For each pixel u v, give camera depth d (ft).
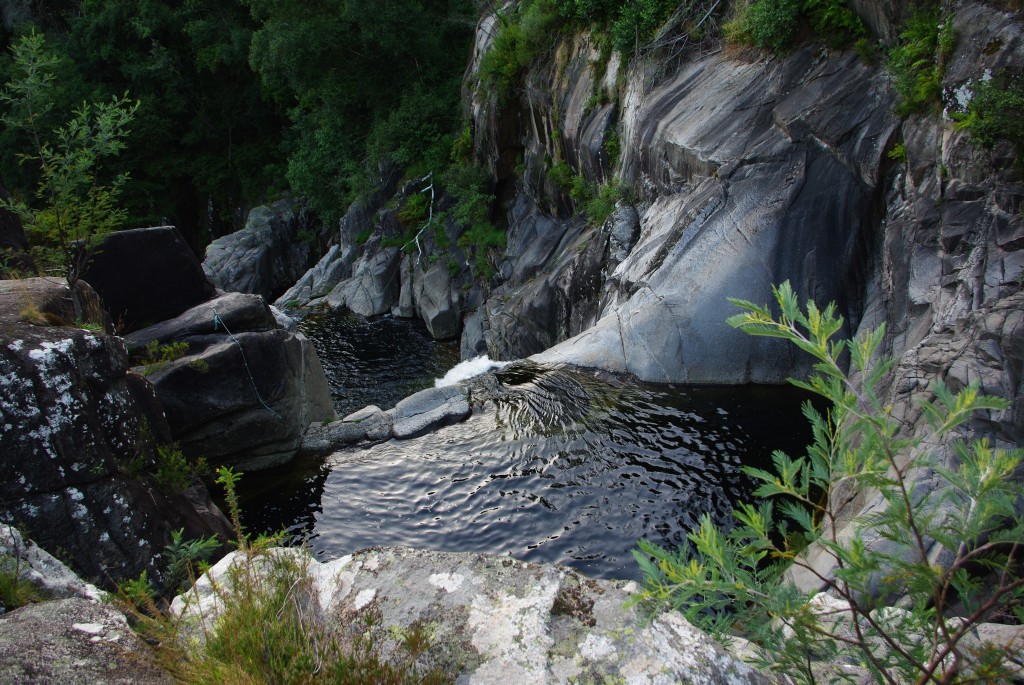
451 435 39.68
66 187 33.50
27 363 22.17
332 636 8.43
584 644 8.11
